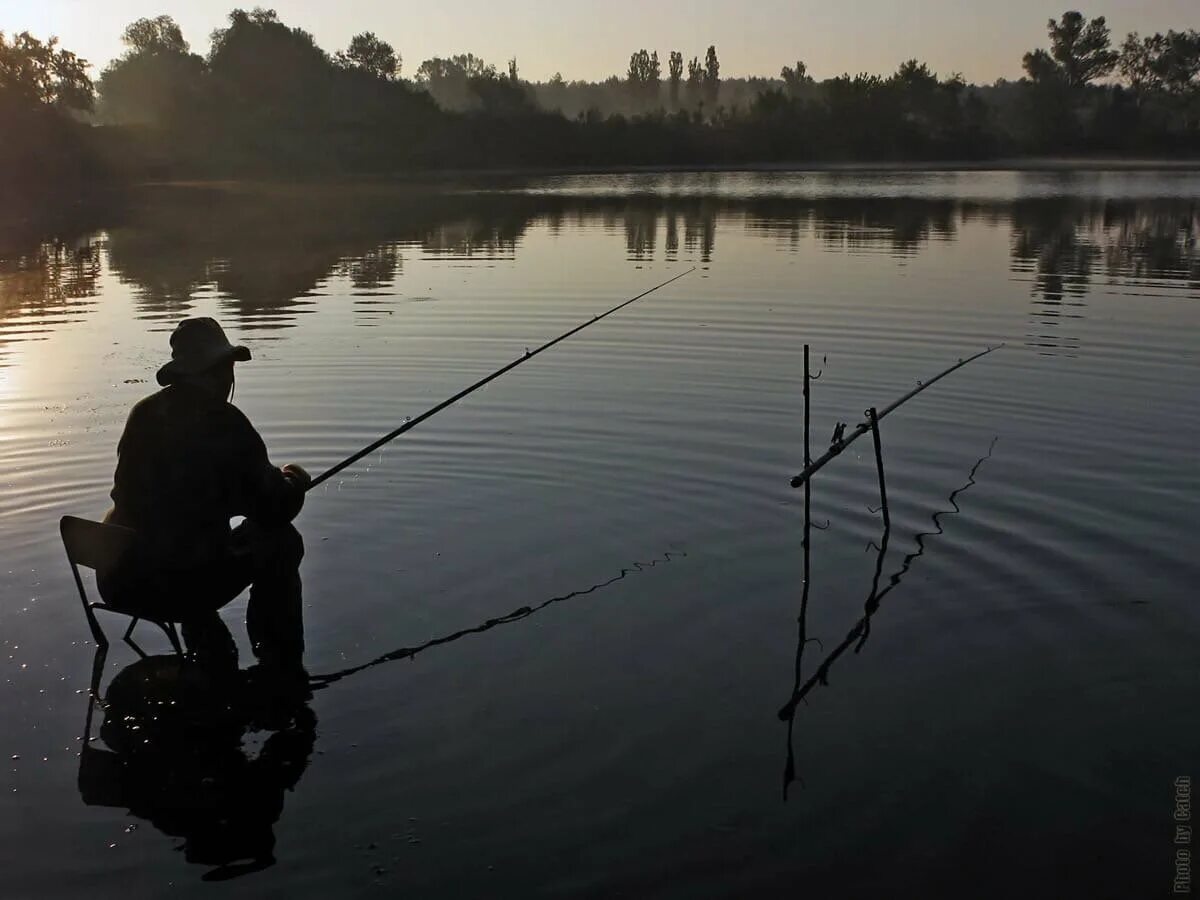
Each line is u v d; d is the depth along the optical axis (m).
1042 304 14.08
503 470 7.68
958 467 7.63
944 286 15.62
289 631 5.31
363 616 5.54
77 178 53.31
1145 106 106.88
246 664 5.10
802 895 3.58
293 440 8.40
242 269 18.45
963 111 92.06
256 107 67.38
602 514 6.86
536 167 72.25
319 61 74.38
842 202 35.47
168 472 5.05
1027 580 5.85
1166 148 88.00
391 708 4.70
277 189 47.62
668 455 7.97
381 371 10.52
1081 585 5.78
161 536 5.04
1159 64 107.31
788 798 4.07
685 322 12.91
